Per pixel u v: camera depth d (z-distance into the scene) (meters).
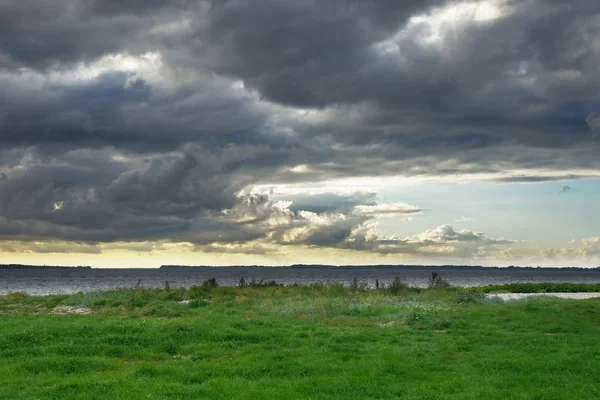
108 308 33.53
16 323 25.03
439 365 16.47
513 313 27.44
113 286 102.94
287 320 26.53
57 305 35.81
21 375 15.49
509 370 16.00
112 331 21.78
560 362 16.59
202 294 42.19
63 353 18.48
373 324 25.53
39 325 23.55
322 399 12.90
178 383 14.37
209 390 13.61
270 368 16.09
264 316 28.58
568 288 53.81
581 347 19.11
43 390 13.77
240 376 15.43
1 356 18.06
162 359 18.19
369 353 18.16
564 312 27.56
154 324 23.19
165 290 45.59
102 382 14.35
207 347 19.41
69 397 13.03
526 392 13.54
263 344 19.88
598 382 14.68
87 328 22.05
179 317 28.08
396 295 41.00
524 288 53.81
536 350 18.73
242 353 18.56
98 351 18.62
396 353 18.12
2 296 43.00
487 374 15.48
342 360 17.14
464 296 36.41
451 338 21.12
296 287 45.72
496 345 19.67
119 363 17.06
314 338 20.80
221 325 23.08
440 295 39.94
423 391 13.59
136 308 33.06
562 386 14.27
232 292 42.50
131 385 14.11
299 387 13.94
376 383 14.38
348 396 13.19
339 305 31.41
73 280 148.25
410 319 26.17
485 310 28.70
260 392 13.43
